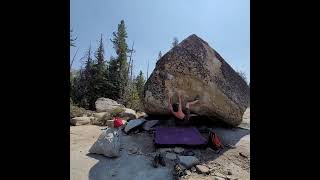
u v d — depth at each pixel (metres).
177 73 8.14
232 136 8.16
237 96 9.05
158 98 8.29
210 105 8.18
